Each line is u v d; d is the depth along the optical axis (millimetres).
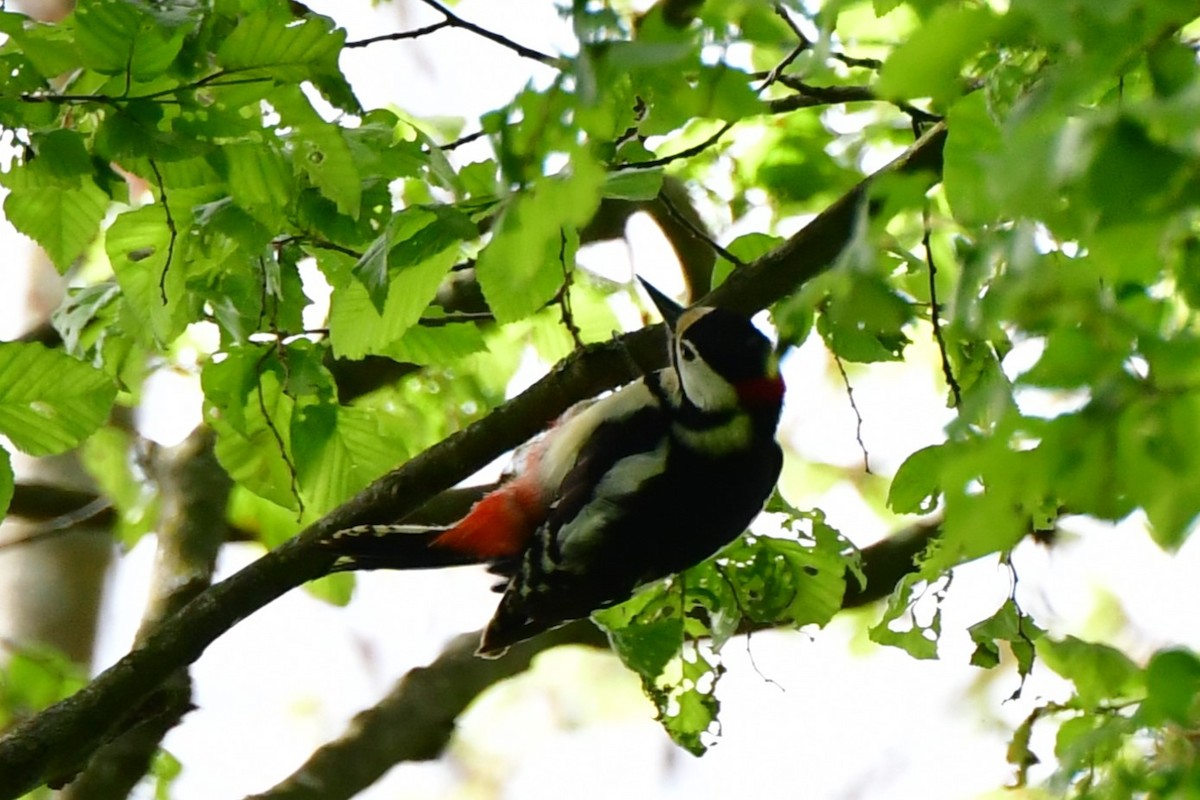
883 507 13648
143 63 6469
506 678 12242
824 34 4566
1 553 14203
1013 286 4445
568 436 9180
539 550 8836
